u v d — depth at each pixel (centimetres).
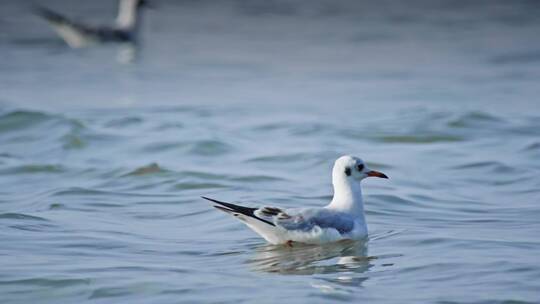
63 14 4538
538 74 3011
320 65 3253
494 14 4369
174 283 1065
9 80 2995
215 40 3831
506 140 1997
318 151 1905
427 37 3819
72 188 1594
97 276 1091
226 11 4600
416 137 2044
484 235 1265
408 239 1252
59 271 1109
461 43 3672
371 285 1054
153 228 1332
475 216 1388
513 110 2375
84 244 1236
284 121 2277
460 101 2548
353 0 4894
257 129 2184
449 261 1141
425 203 1478
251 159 1855
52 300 1023
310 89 2811
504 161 1780
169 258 1175
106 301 1015
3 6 4800
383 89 2794
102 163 1816
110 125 2203
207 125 2225
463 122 2177
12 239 1254
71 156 1898
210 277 1089
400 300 998
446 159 1825
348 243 1235
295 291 1033
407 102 2553
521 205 1449
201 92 2772
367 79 2984
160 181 1648
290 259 1166
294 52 3522
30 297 1031
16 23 4291
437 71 3111
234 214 1201
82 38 3772
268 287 1048
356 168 1270
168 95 2720
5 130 2139
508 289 1027
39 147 1994
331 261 1155
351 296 1014
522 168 1717
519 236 1255
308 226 1211
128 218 1392
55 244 1234
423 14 4422
